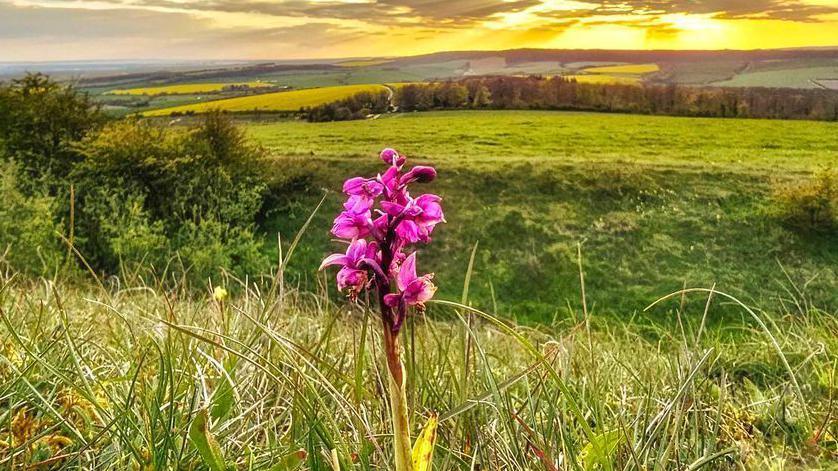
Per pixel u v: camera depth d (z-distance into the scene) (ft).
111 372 11.37
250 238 107.86
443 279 117.19
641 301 105.29
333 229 5.94
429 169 6.10
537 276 115.75
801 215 119.34
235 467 7.93
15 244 80.48
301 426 9.27
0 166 95.91
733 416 11.56
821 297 99.81
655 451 9.48
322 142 214.90
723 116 275.59
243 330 13.23
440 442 9.55
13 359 11.38
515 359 15.53
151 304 17.80
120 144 110.73
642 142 214.69
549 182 145.69
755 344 16.87
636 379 12.37
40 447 8.77
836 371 13.20
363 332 6.42
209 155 121.08
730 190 137.59
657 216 129.90
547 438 9.13
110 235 96.02
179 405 9.90
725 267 111.24
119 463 8.37
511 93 302.04
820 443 10.40
